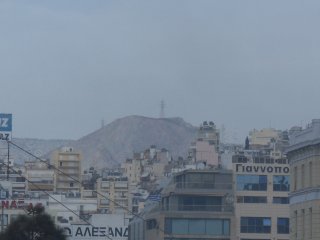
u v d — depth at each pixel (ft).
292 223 593.83
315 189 558.15
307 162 570.46
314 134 558.15
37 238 417.49
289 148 593.83
